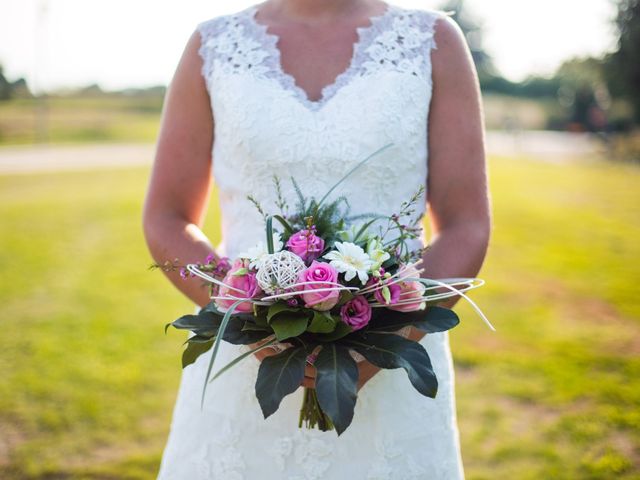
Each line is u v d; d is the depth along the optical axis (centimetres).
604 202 1284
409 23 171
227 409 170
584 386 427
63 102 5278
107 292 647
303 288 131
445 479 171
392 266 142
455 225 167
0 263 756
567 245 884
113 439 367
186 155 177
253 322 138
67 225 995
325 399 124
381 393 166
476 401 410
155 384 436
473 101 169
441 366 175
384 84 162
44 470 337
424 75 166
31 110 4338
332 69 168
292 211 164
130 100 5681
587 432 371
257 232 168
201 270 153
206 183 183
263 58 169
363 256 134
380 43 167
